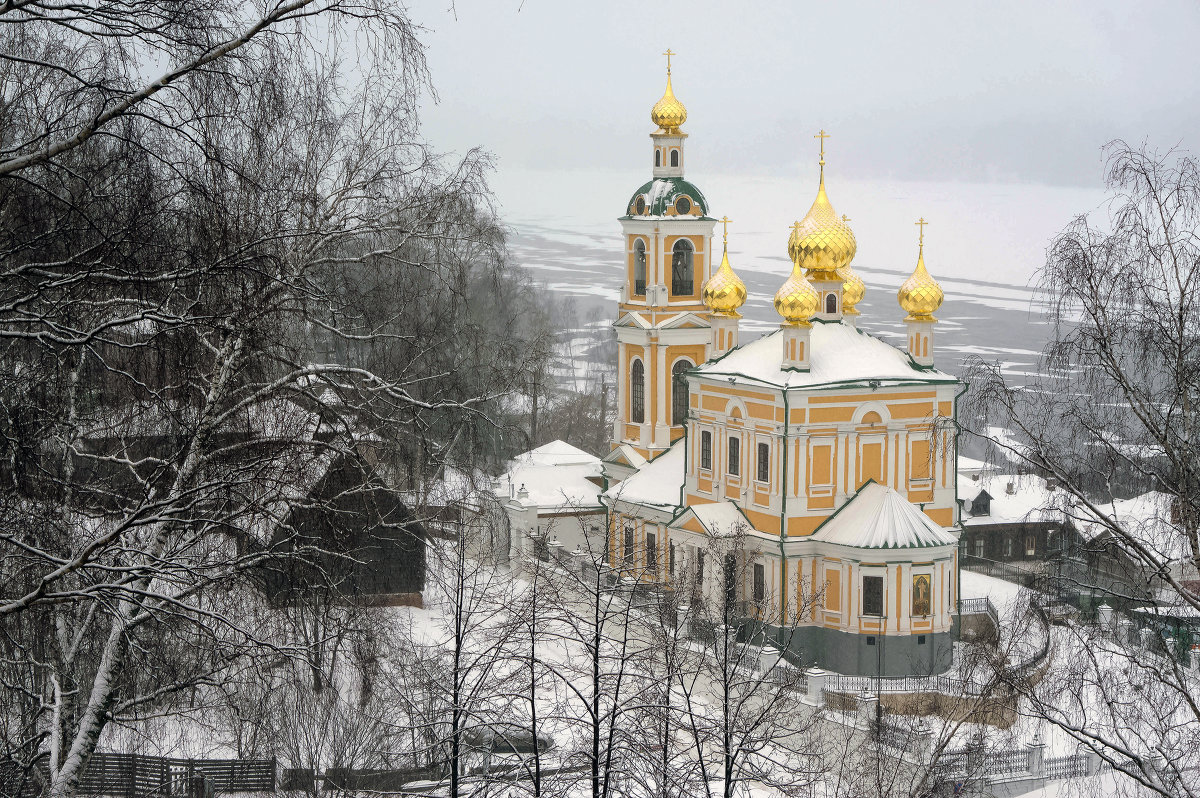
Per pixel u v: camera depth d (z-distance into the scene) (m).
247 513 26.89
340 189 33.09
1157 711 28.34
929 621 65.50
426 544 40.62
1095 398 29.67
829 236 70.50
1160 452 29.61
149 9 20.55
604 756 29.20
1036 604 31.20
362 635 33.44
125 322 21.91
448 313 41.91
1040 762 51.16
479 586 44.09
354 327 36.28
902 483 68.88
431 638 50.69
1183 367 28.12
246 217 25.78
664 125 83.38
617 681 29.00
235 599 29.03
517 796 30.30
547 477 88.19
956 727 43.00
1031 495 87.50
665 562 72.31
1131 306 28.62
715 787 37.81
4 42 25.25
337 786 36.50
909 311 71.00
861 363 69.31
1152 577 28.78
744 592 66.25
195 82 22.81
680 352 83.19
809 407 67.25
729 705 32.97
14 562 25.67
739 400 70.25
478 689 29.61
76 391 28.58
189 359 26.53
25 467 25.73
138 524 21.47
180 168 23.77
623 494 78.75
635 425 84.50
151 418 28.47
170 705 30.42
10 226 25.06
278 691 31.64
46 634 28.11
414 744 36.72
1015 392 30.12
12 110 25.19
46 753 26.69
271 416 30.34
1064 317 29.34
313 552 30.64
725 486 71.75
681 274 83.56
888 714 53.84
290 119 27.23
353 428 34.03
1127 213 28.64
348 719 37.91
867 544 65.06
